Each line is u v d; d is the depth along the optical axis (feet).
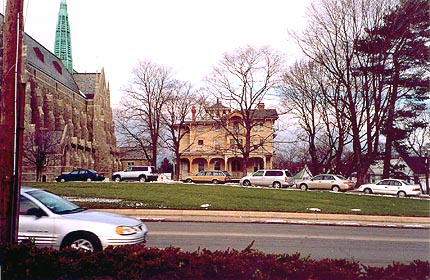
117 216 30.81
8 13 23.66
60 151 181.98
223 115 197.26
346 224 57.88
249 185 136.05
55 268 19.60
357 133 132.98
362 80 129.18
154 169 159.33
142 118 197.67
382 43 121.39
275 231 49.06
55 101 212.02
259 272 18.94
